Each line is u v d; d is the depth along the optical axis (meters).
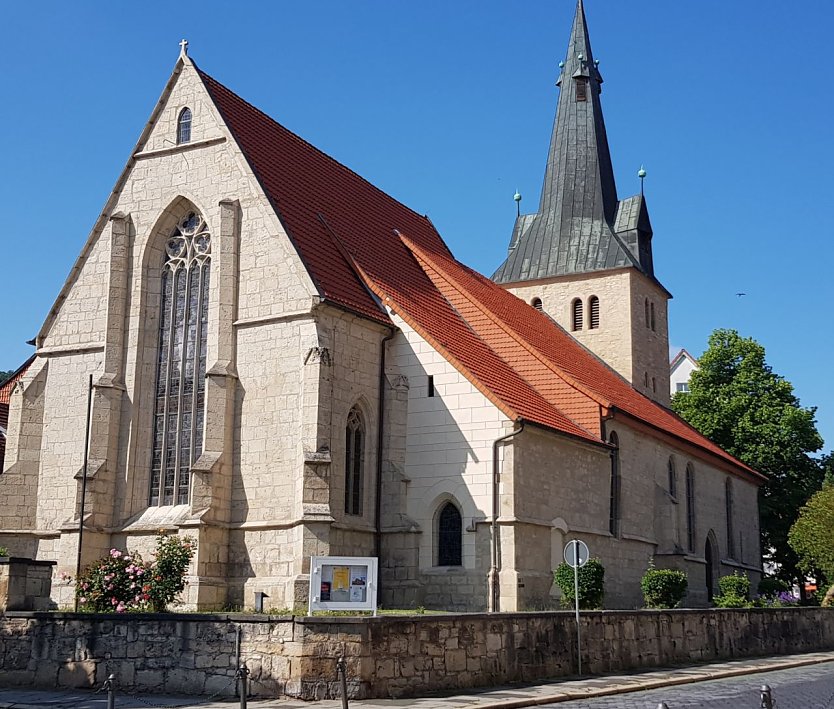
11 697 25.86
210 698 25.11
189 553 34.09
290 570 36.00
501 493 38.88
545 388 48.34
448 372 40.69
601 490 46.78
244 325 39.09
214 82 44.28
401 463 40.38
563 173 71.88
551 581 40.56
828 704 24.67
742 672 34.94
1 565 29.64
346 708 20.94
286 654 24.86
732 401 77.50
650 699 25.84
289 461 37.06
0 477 41.31
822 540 62.28
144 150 42.94
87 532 38.47
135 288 41.78
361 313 40.00
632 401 58.03
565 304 68.69
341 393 38.75
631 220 70.19
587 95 72.88
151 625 26.69
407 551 38.91
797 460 77.44
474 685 27.62
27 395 42.41
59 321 43.25
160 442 40.44
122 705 24.06
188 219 42.06
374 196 53.31
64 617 27.95
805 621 49.22
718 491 65.81
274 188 42.78
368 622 24.80
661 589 44.03
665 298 73.44
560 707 24.30
